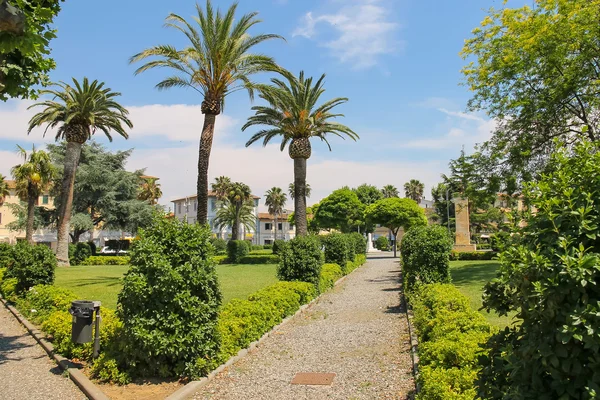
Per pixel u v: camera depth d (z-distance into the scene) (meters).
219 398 5.48
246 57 16.80
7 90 5.80
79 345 7.00
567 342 2.15
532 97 18.97
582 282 2.13
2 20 3.21
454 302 7.30
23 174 32.31
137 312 5.90
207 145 16.80
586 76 17.69
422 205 84.38
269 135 24.58
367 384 5.82
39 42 3.79
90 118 28.34
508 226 2.90
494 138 20.64
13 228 46.66
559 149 2.89
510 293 2.79
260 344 8.23
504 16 18.95
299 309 11.58
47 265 13.74
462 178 21.11
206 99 16.78
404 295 12.70
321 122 24.23
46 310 10.74
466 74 20.91
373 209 42.25
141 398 5.34
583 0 16.38
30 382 6.25
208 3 16.02
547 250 2.41
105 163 43.56
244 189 55.59
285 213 89.88
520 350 2.38
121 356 6.03
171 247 6.18
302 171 23.78
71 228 40.19
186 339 5.88
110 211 42.19
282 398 5.44
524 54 18.42
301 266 13.78
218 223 67.94
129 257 6.22
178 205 77.50
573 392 2.17
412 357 6.75
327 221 51.44
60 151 43.19
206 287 6.17
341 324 10.05
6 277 15.30
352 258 26.62
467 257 31.80
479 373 2.86
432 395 4.06
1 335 9.55
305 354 7.54
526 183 2.85
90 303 6.69
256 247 65.94
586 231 2.35
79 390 5.87
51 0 5.79
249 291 15.82
